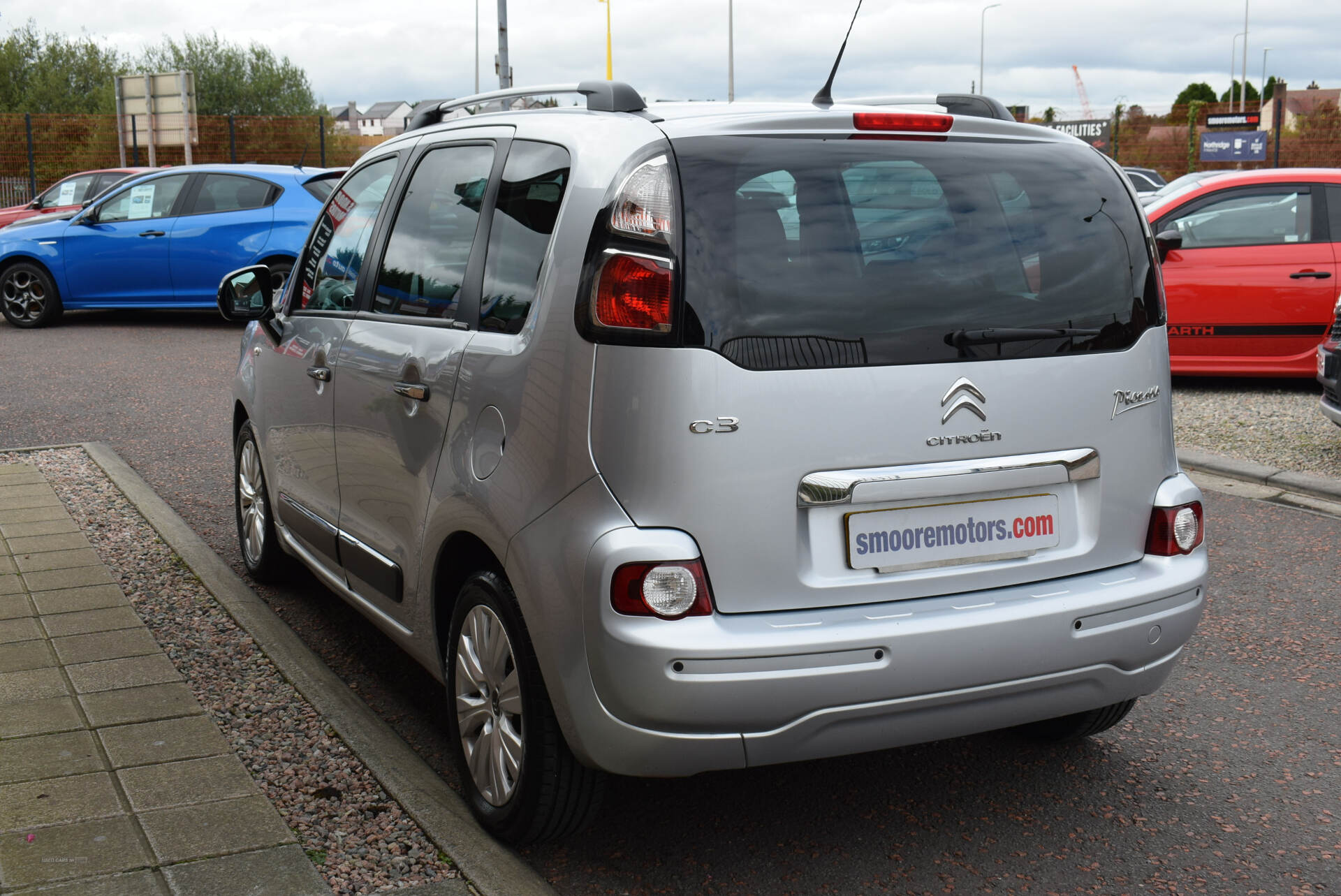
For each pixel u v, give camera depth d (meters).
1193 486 3.15
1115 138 35.56
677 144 2.69
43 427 8.54
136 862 2.79
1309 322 9.82
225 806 3.08
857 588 2.71
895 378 2.71
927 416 2.74
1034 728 3.70
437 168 3.64
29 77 57.56
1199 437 8.30
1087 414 2.92
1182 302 10.03
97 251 14.14
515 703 2.91
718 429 2.57
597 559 2.58
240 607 4.67
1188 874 2.96
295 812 3.12
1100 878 2.94
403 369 3.39
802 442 2.63
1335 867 3.00
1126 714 3.66
